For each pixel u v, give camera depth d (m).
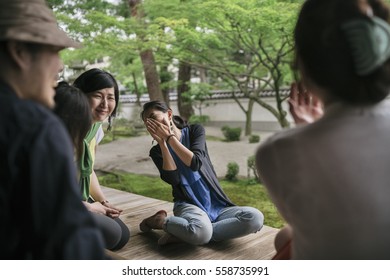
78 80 2.30
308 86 0.94
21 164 0.80
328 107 0.91
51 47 0.95
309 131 0.89
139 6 5.42
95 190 2.60
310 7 0.88
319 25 0.85
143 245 2.51
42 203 0.80
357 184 0.82
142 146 8.48
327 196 0.84
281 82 6.30
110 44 5.11
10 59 0.90
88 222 0.86
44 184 0.80
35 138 0.81
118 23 5.03
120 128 11.08
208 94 9.77
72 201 0.83
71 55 6.03
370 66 0.80
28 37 0.88
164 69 8.48
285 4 4.29
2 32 0.86
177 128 2.67
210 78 10.24
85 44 5.24
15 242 0.84
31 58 0.91
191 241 2.35
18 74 0.91
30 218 0.81
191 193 2.53
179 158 2.51
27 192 0.80
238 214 2.45
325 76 0.85
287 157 0.89
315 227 0.88
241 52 6.66
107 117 2.46
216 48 6.25
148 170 6.39
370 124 0.85
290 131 0.93
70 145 0.87
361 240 0.84
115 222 2.34
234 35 5.27
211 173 2.64
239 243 2.53
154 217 2.66
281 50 4.98
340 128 0.86
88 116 1.88
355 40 0.80
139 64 7.43
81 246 0.83
